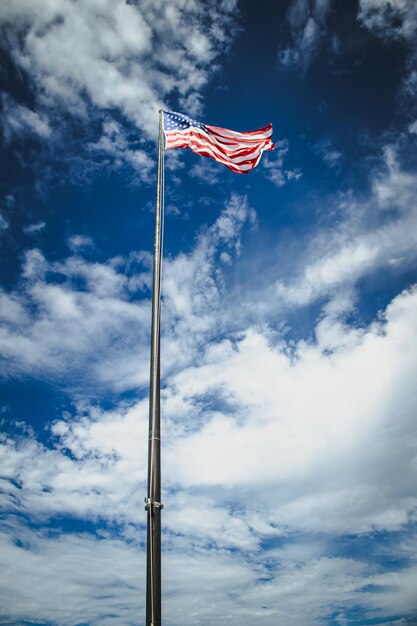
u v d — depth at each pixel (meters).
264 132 17.02
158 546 7.42
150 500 7.75
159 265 11.38
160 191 13.45
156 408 8.78
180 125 16.11
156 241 12.00
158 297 10.67
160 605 7.01
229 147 16.42
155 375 9.27
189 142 15.98
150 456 8.18
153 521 7.58
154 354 9.58
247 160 16.39
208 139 16.23
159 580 7.19
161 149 14.59
